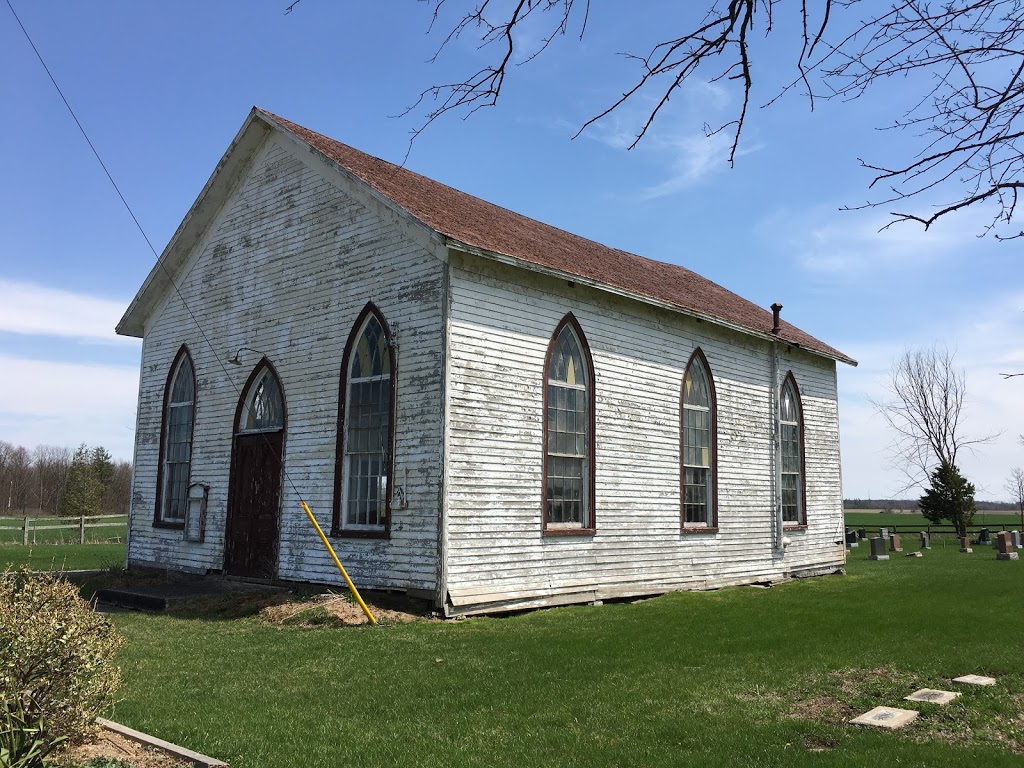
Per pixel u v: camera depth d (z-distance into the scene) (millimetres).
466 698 7805
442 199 17203
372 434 14359
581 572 15148
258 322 17094
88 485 54562
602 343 16250
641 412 17016
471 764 5926
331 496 14750
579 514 15406
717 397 19406
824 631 11461
